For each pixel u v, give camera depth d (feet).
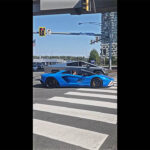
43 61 192.85
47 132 12.79
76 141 11.41
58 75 32.60
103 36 94.43
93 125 14.20
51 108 19.17
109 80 31.73
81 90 29.81
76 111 18.06
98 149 10.39
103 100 22.49
